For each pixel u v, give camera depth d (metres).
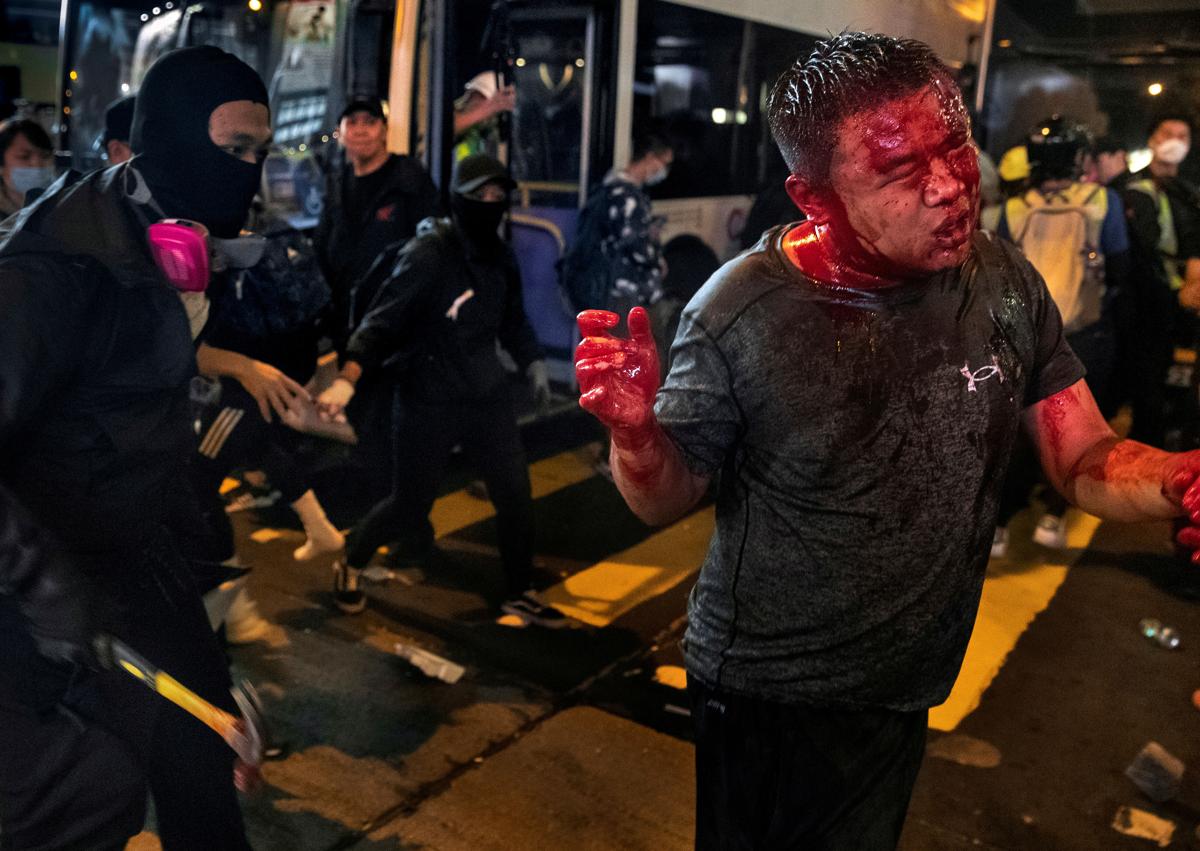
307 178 5.35
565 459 5.57
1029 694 3.35
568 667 3.42
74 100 5.93
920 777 2.90
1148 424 5.09
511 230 5.63
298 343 3.40
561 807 2.72
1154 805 2.81
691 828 2.65
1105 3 7.82
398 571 4.09
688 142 6.28
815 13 7.07
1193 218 4.84
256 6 5.37
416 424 3.42
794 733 1.58
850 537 1.48
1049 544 4.58
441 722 3.08
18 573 1.45
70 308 1.56
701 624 1.65
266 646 3.47
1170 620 3.90
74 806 1.65
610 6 5.54
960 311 1.46
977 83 7.45
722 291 1.49
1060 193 4.24
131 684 1.73
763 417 1.47
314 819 2.63
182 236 1.69
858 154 1.34
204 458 2.82
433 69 4.81
